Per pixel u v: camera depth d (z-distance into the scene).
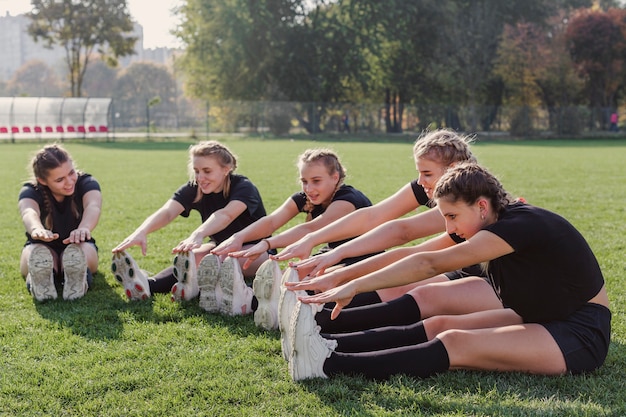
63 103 36.91
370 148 29.30
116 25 53.59
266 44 43.09
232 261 4.23
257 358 3.48
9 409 2.89
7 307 4.52
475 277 3.81
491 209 3.14
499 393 2.98
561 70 46.25
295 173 15.34
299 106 40.91
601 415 2.75
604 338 3.19
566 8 54.47
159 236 7.42
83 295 4.76
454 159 3.79
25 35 159.38
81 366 3.39
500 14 47.12
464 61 45.59
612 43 47.25
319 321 3.61
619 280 5.19
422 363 3.12
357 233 4.14
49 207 5.09
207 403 2.94
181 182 13.87
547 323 3.20
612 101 53.47
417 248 3.57
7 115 35.88
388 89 48.44
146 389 3.08
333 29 43.44
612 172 16.39
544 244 3.05
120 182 13.80
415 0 45.12
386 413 2.78
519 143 36.31
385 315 3.64
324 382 3.13
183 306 4.48
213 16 43.34
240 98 45.03
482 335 3.13
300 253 3.96
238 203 4.85
